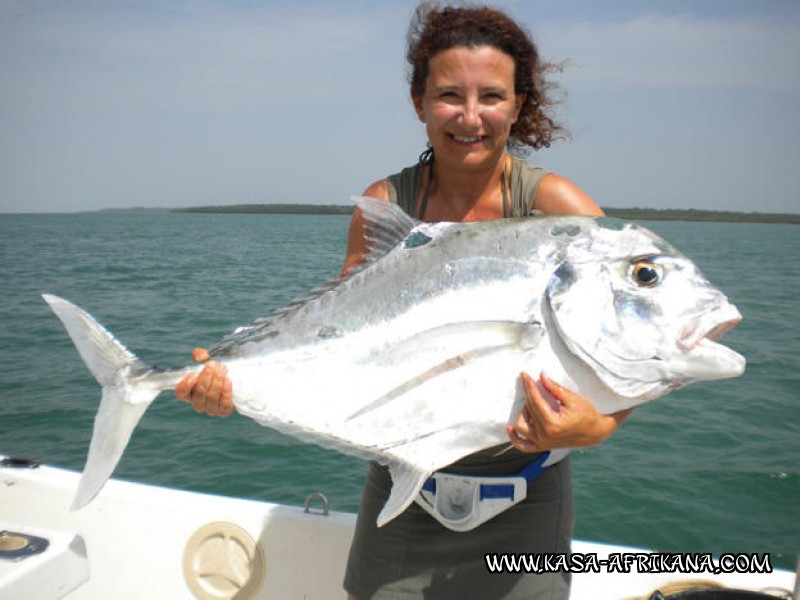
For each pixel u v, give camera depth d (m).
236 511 3.39
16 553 2.73
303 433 2.47
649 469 6.33
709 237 71.44
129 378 2.48
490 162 2.46
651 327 2.17
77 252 36.50
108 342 2.50
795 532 5.30
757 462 6.49
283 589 3.29
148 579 3.40
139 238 55.53
